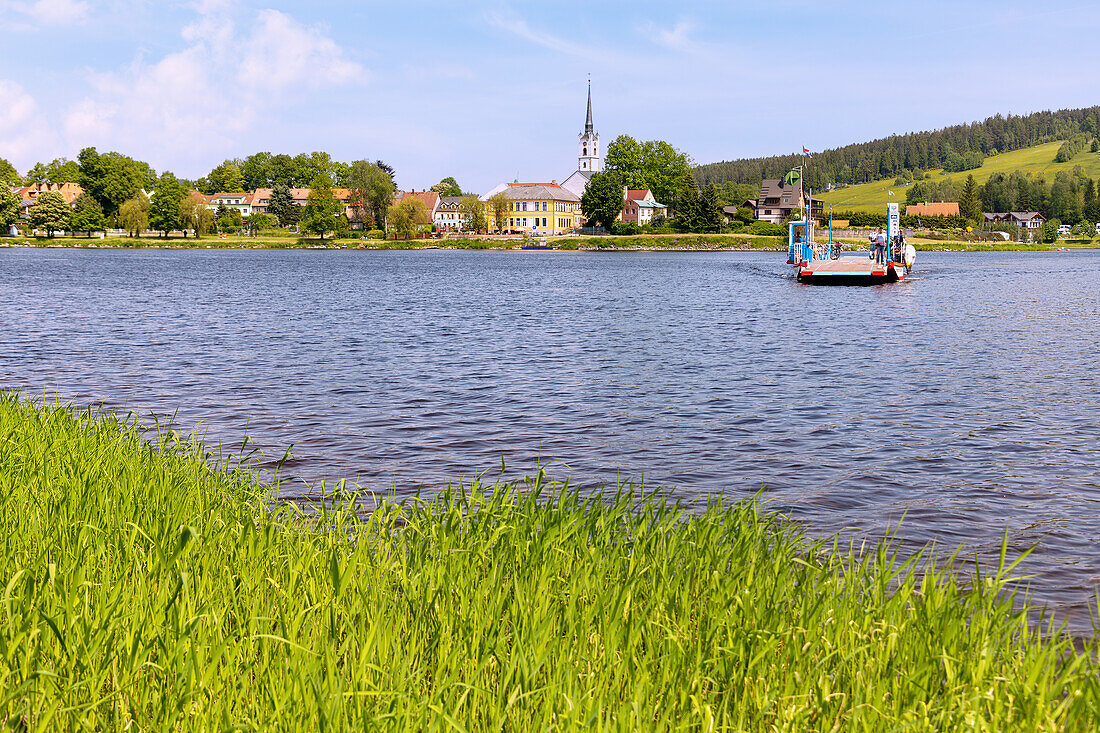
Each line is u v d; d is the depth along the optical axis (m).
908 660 5.32
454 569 6.46
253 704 4.71
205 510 8.09
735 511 8.52
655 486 13.07
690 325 38.62
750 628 5.71
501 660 5.16
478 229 196.38
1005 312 45.31
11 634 5.15
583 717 4.64
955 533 10.79
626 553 7.21
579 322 39.75
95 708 4.71
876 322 40.00
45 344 30.36
